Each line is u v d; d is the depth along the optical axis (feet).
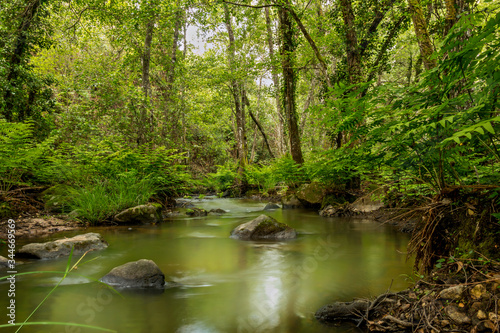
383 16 34.22
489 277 6.34
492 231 7.31
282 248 15.12
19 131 22.22
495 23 4.93
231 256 13.70
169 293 9.34
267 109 96.07
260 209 34.35
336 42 32.89
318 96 41.04
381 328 6.70
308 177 33.76
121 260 13.08
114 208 24.03
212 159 98.58
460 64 6.00
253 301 8.65
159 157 31.55
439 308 6.44
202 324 7.29
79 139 35.70
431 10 30.40
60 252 13.60
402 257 12.60
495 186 7.16
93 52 54.90
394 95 7.57
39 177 27.27
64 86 37.01
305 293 9.14
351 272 10.87
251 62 42.42
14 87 31.14
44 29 40.04
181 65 52.49
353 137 8.04
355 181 29.32
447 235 8.25
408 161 7.72
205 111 55.42
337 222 22.82
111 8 38.22
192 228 21.57
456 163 8.32
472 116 6.12
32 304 8.48
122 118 38.63
